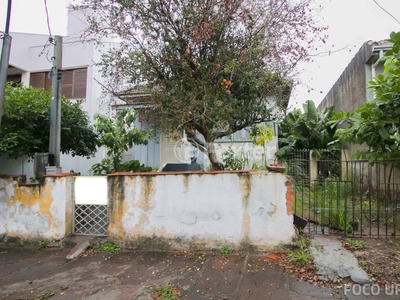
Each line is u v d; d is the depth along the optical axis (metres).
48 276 3.68
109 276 3.57
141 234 4.44
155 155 9.09
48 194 4.78
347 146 10.45
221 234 4.18
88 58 10.00
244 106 5.10
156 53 5.07
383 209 4.83
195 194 4.27
